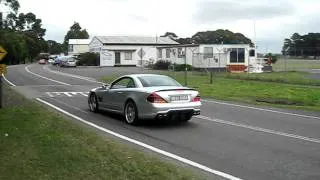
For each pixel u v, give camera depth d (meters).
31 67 78.31
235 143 11.35
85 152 9.24
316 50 105.38
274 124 14.73
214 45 55.84
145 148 10.58
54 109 17.70
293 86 31.06
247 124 14.64
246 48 55.81
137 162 8.61
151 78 14.91
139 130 13.21
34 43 152.25
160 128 13.63
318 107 20.25
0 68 17.06
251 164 9.10
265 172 8.48
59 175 7.49
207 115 16.83
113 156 9.03
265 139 11.94
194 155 9.90
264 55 77.69
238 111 18.20
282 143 11.40
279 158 9.67
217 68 55.75
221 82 35.09
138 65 82.88
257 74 45.75
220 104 20.89
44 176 7.39
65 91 26.80
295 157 9.79
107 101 15.82
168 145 11.00
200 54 56.00
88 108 18.11
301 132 13.13
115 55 86.00
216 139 11.88
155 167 8.29
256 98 23.95
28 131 11.48
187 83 34.06
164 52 64.62
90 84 34.00
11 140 10.23
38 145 9.75
